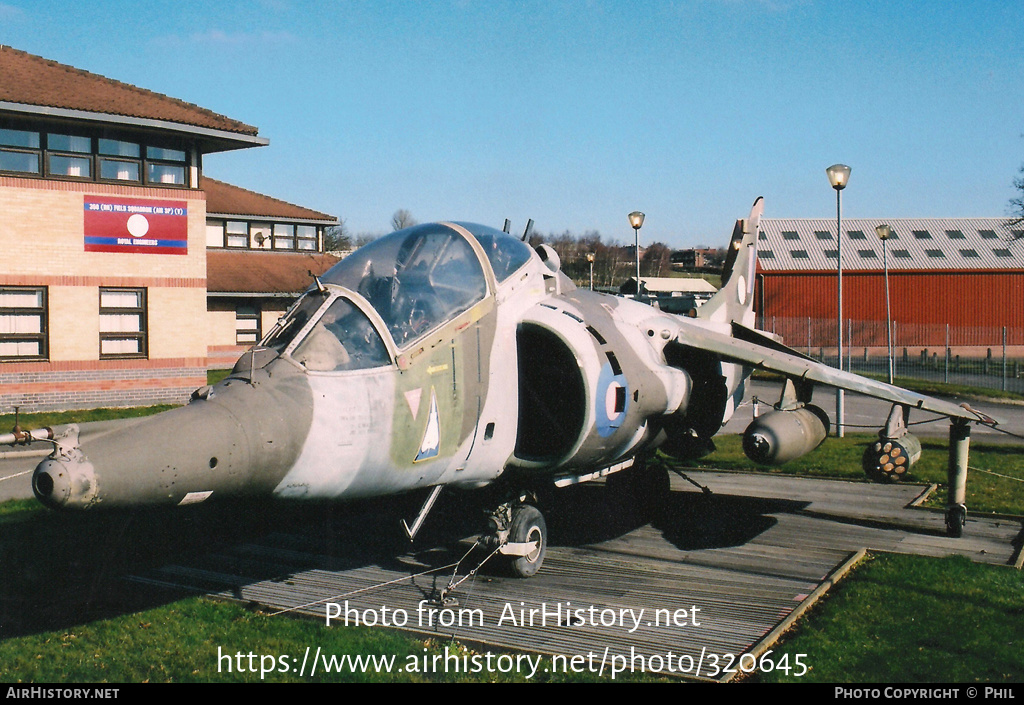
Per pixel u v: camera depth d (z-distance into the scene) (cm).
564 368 1042
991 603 900
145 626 809
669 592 938
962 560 1064
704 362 1270
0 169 2261
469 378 868
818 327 4775
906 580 980
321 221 4297
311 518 1253
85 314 2366
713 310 1453
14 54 2462
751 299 1619
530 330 970
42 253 2294
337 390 742
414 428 801
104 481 573
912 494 1500
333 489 746
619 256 10650
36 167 2311
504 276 958
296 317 783
